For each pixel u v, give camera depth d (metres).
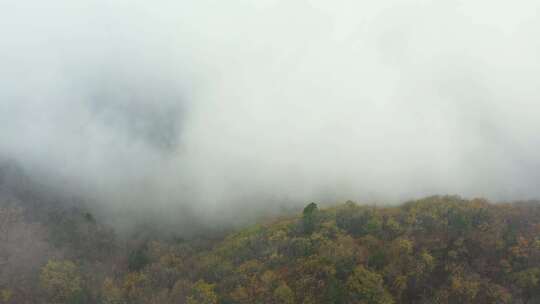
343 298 63.38
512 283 69.81
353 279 66.00
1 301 75.19
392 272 68.62
